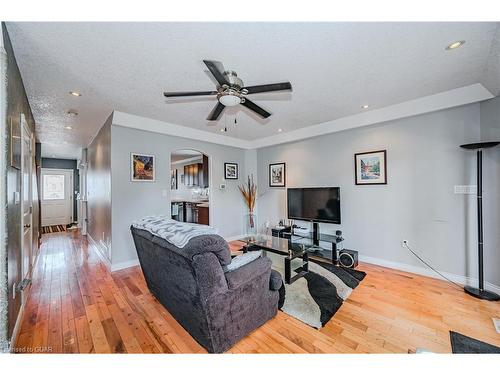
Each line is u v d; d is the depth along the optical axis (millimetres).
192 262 1399
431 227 2863
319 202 3738
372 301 2271
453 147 2689
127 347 1644
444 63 2014
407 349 1595
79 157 6883
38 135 4355
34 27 1483
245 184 5316
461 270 2650
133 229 2367
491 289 2410
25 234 2342
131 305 2252
